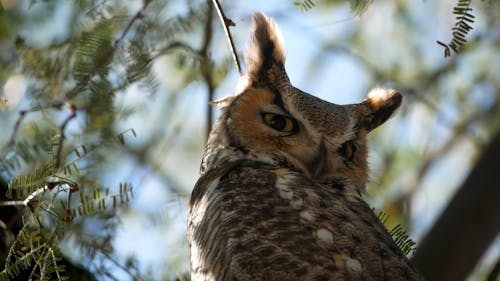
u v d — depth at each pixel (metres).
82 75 10.50
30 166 9.92
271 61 11.38
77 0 10.90
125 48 10.70
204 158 11.09
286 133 10.81
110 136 10.40
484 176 12.78
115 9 10.91
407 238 9.96
